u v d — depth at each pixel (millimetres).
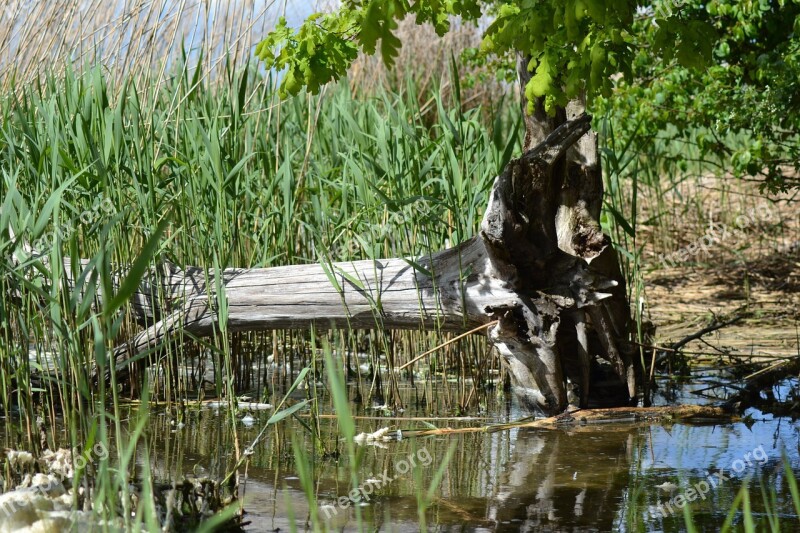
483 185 6562
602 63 4969
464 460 4941
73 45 6910
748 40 8617
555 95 5242
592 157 6074
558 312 5867
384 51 4387
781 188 8859
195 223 6422
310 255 7555
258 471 4699
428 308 6051
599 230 6000
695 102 8641
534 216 5812
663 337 8453
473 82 11398
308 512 4051
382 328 6172
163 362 6387
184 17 7703
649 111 9109
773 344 8055
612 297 6090
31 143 5582
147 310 6352
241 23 7078
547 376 5879
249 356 6906
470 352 6805
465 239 6730
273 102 7906
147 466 3094
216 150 5902
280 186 7230
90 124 5844
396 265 6223
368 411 6148
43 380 5562
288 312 6242
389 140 7062
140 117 6086
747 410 6172
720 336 8469
